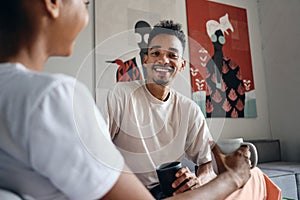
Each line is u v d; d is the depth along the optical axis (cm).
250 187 66
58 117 31
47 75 34
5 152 32
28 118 30
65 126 31
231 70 252
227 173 52
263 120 266
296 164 219
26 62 38
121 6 211
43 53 39
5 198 31
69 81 34
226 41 255
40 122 30
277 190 77
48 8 37
